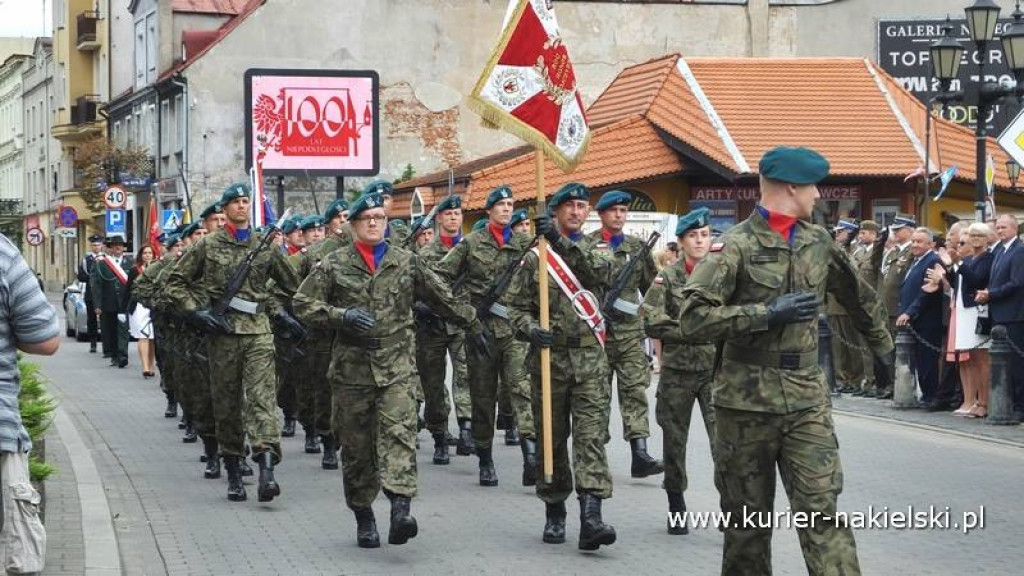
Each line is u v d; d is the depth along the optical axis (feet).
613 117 137.18
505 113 42.11
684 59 139.13
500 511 46.68
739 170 124.98
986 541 40.45
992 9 80.18
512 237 55.31
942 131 135.64
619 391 49.19
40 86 319.68
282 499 49.88
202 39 197.77
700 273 29.45
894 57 160.76
